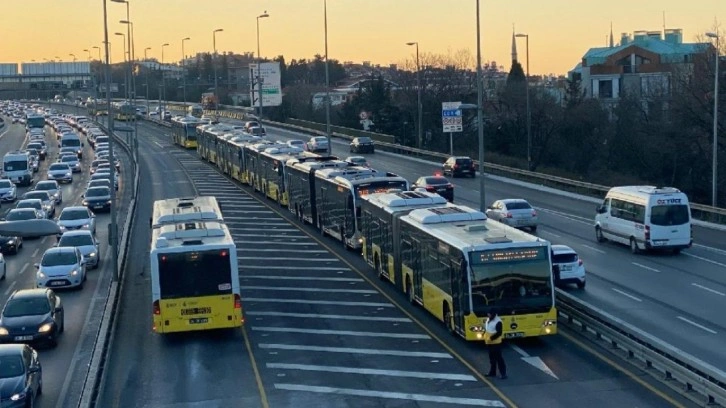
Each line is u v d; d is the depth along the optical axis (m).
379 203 36.66
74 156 94.25
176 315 26.92
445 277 27.19
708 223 50.81
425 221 30.08
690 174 77.31
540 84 131.12
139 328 29.67
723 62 72.38
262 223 53.47
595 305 31.19
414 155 93.56
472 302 25.17
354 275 37.59
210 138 93.31
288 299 33.25
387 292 34.03
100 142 115.38
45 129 158.00
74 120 165.00
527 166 84.44
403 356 25.02
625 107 91.81
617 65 120.44
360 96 124.31
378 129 117.69
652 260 40.34
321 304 32.25
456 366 23.80
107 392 22.58
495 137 101.50
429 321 29.20
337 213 44.62
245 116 144.62
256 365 24.62
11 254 46.16
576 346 25.64
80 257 37.97
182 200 36.56
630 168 85.25
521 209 48.62
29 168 82.81
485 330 23.30
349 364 24.38
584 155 93.94
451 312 26.72
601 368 23.22
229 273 27.11
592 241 45.69
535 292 25.33
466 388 21.77
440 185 58.03
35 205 55.25
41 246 49.00
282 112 141.38
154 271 26.88
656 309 30.48
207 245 27.05
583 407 19.91
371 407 20.52
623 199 43.31
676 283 35.03
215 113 149.62
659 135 80.00
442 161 88.12
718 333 27.03
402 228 32.69
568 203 60.16
